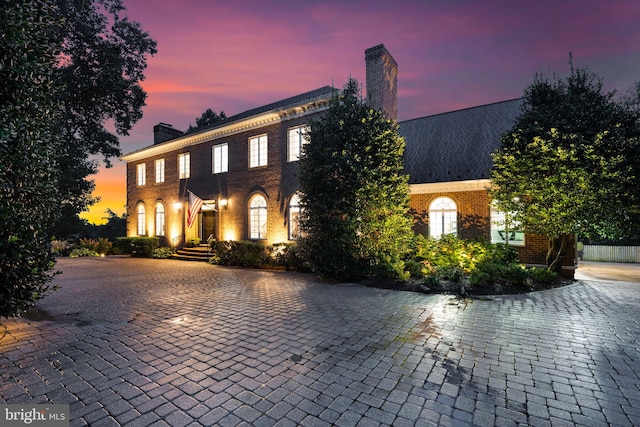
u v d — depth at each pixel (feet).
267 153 52.03
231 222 56.65
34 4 13.96
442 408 9.95
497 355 14.06
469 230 43.70
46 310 22.13
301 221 36.01
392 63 49.88
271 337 16.48
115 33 81.35
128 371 12.54
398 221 34.86
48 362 13.39
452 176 44.96
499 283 29.32
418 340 15.98
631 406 10.08
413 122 58.95
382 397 10.60
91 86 78.13
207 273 40.52
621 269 47.78
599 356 13.96
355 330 17.57
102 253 71.36
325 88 55.36
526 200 33.76
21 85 13.51
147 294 27.48
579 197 28.96
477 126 51.11
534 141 31.07
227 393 10.85
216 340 16.07
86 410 9.80
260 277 36.91
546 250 39.73
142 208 75.97
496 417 9.49
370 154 34.71
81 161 82.53
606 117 30.37
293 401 10.35
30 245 14.25
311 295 26.73
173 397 10.59
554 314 20.66
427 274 32.42
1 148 12.92
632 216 29.89
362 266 34.19
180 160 66.90
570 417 9.50
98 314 21.06
